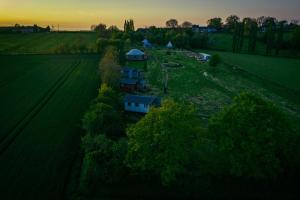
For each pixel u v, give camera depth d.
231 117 31.47
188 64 126.12
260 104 31.89
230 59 145.12
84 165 36.06
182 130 31.00
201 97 74.88
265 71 113.25
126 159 31.75
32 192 32.12
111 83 70.06
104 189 31.55
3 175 35.41
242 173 29.67
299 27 174.62
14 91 72.94
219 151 30.67
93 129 42.78
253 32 178.00
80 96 69.12
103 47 145.62
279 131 30.20
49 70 101.00
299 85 90.75
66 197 31.28
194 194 30.50
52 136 46.41
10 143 43.72
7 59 123.00
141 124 32.59
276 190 31.17
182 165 31.56
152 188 31.34
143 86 81.50
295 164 30.59
